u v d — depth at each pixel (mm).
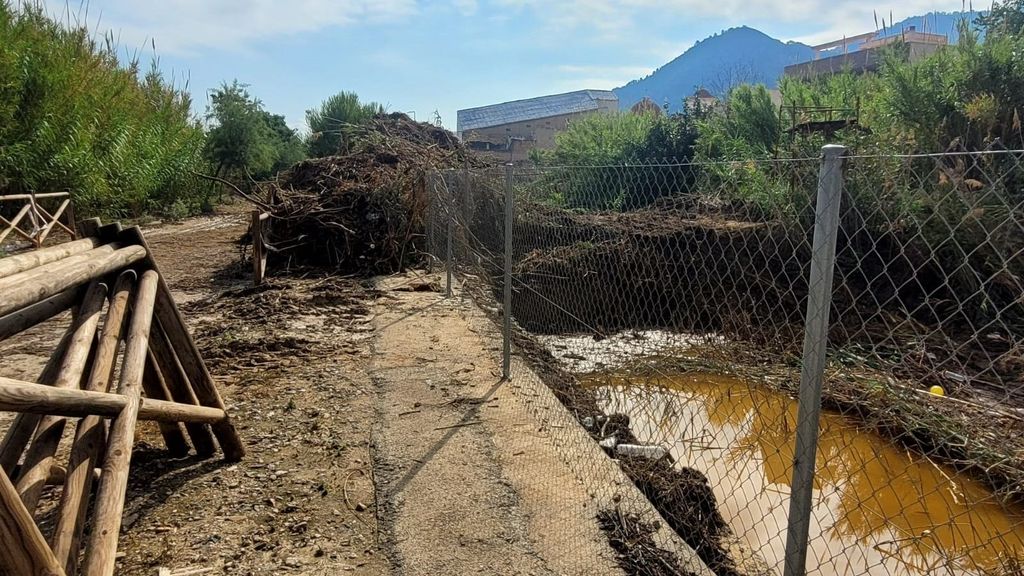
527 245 6035
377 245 9766
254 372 5219
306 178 11977
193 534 2916
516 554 2768
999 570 2887
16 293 2076
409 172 10641
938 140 8469
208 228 16312
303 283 8859
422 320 6887
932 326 4324
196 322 6879
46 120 13820
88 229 3236
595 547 2814
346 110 25141
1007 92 8219
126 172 16453
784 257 4680
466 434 4000
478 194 7625
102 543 2076
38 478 2244
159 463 3607
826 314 1815
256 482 3408
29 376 5117
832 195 1744
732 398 3168
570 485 3354
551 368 5219
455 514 3086
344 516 3084
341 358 5574
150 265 3303
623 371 3801
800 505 1954
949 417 2791
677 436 3900
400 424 4160
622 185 3719
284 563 2721
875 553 3262
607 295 4305
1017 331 2369
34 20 15711
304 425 4152
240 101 26641
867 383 3012
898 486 3396
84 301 2873
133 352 2771
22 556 1650
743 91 13977
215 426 3529
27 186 13445
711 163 2596
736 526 3367
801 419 1912
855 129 10016
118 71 18844
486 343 5992
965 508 3129
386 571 2672
